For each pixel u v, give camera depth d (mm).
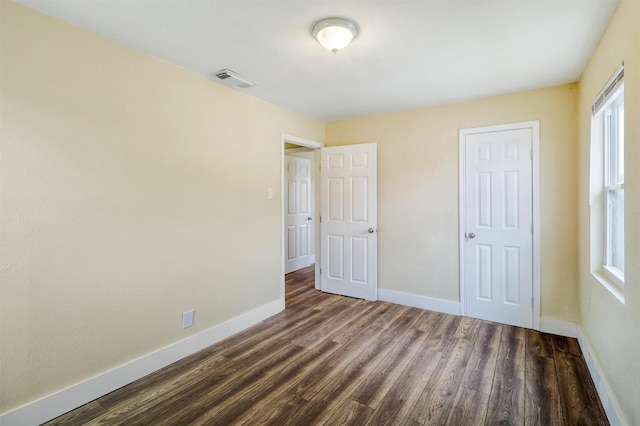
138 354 2230
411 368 2336
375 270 3906
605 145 2246
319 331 3014
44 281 1781
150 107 2293
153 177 2314
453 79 2742
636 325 1442
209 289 2740
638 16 1429
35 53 1741
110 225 2070
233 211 2963
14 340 1682
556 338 2830
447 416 1823
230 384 2150
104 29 1947
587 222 2430
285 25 1915
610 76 1875
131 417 1825
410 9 1743
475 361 2428
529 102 3020
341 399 1983
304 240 5910
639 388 1393
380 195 3885
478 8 1733
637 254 1446
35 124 1742
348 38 1932
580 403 1919
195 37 2053
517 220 3096
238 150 3010
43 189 1773
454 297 3451
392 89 2992
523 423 1759
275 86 2916
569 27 1919
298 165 5723
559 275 2914
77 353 1920
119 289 2121
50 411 1798
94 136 1986
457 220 3414
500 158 3166
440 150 3488
